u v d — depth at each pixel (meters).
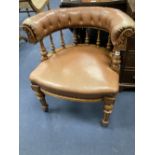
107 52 1.18
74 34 1.28
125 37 0.90
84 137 1.21
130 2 1.16
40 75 1.05
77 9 1.16
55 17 1.13
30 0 1.73
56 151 1.15
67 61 1.10
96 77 0.99
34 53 1.99
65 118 1.32
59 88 0.98
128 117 1.30
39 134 1.24
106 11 1.09
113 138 1.19
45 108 1.34
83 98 1.00
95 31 1.34
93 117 1.32
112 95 0.99
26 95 1.52
